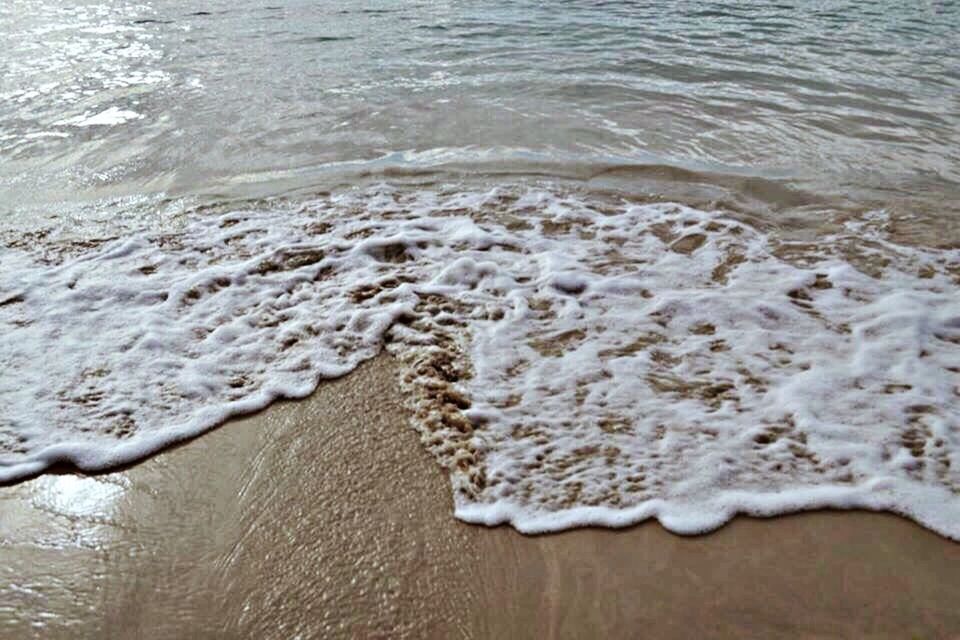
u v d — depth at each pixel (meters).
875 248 3.92
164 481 2.40
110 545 2.15
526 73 7.33
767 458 2.46
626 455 2.49
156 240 4.11
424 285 3.62
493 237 4.09
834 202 4.51
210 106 6.45
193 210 4.52
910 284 3.54
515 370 2.96
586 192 4.73
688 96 6.55
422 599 1.95
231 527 2.21
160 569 2.06
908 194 4.59
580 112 6.20
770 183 4.78
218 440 2.59
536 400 2.77
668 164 5.13
